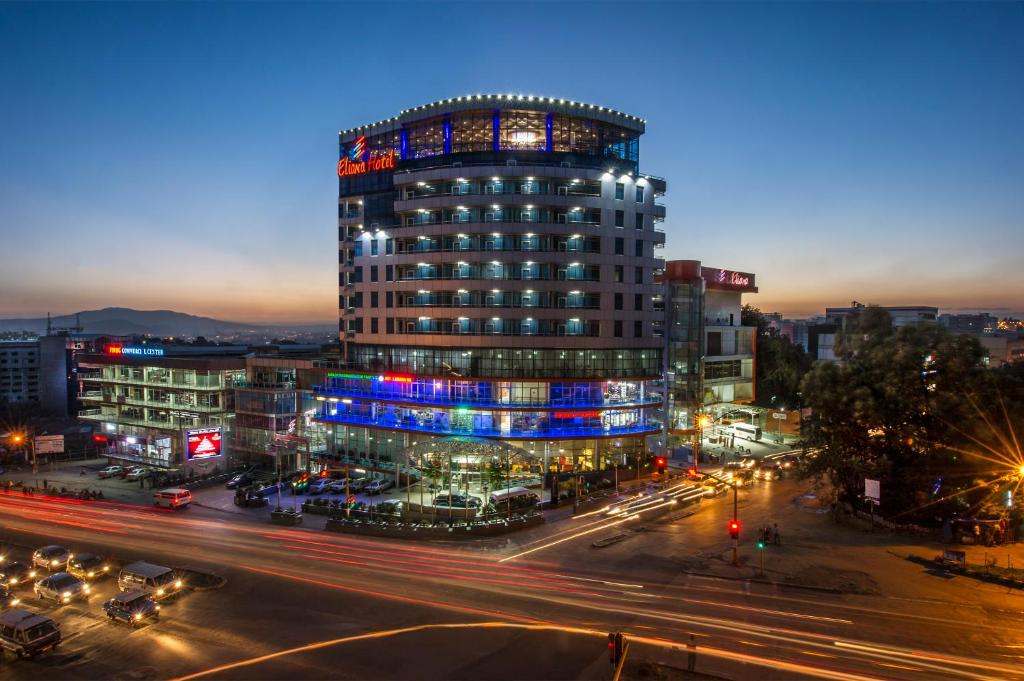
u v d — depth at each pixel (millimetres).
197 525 61688
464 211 81562
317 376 88812
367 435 83625
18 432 99375
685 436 90562
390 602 41000
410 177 82688
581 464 78625
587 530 57688
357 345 89188
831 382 62031
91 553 51875
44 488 78812
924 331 59719
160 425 94250
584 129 85875
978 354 58062
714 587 43062
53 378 168625
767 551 50594
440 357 81062
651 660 32719
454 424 78125
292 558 50375
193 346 113188
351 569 47625
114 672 33281
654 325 89938
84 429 127375
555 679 31109
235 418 91312
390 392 82938
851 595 41438
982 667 31953
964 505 56906
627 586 43438
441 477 70375
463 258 80125
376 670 32375
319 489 73562
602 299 80000
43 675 33281
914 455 58844
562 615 38625
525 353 78750
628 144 88875
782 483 76625
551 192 80625
